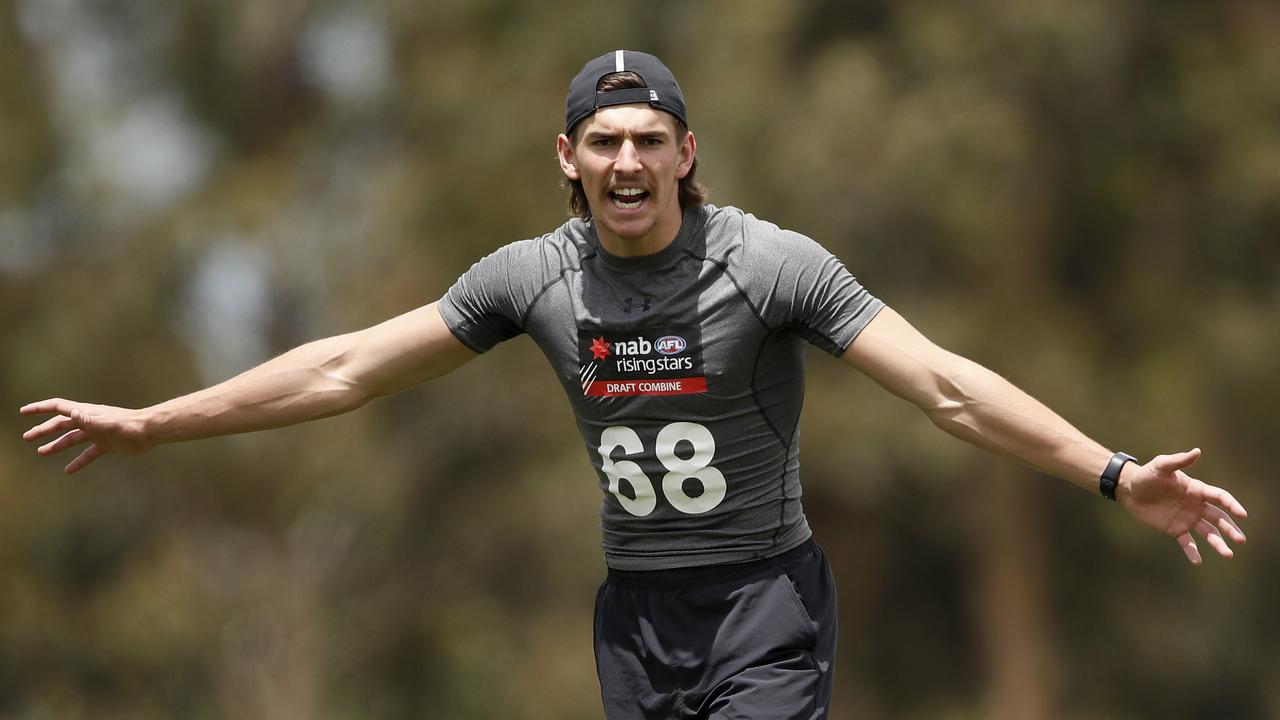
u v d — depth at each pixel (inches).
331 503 2913.4
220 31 3272.6
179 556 2903.5
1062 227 3043.8
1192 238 3063.5
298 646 2849.4
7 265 3211.1
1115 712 3250.5
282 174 3262.8
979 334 2844.5
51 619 2960.1
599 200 581.6
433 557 3051.2
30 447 3063.5
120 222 3189.0
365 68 3339.1
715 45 2955.2
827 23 2920.8
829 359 2893.7
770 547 617.3
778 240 592.7
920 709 3319.4
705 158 2864.2
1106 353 3041.3
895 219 2795.3
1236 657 3206.2
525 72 3102.9
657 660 619.5
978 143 2736.2
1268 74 2972.4
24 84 3233.3
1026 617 3115.2
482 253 3006.9
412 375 631.8
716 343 591.5
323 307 3065.9
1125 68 2923.2
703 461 602.5
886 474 2861.7
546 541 3024.1
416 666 3048.7
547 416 3090.6
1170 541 3100.4
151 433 634.2
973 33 2802.7
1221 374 3004.4
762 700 597.9
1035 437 574.9
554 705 2920.8
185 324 3110.2
